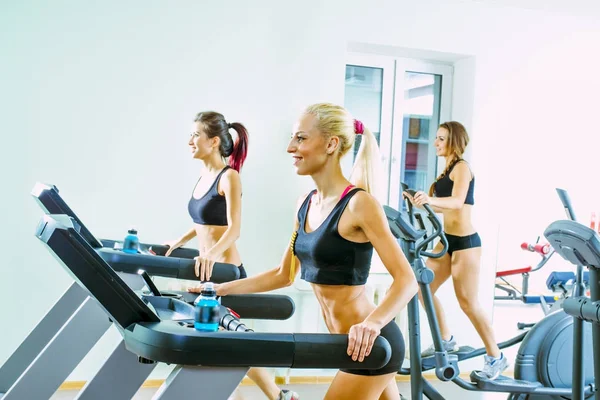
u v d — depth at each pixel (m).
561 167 5.00
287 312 2.44
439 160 5.08
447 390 4.66
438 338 3.76
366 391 2.17
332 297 2.21
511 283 4.88
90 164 4.15
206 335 1.67
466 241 4.30
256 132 4.43
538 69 5.02
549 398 3.93
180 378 1.70
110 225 4.20
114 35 4.15
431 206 4.17
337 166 2.19
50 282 4.09
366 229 2.06
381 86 4.93
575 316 3.04
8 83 3.98
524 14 4.97
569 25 5.10
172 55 4.26
